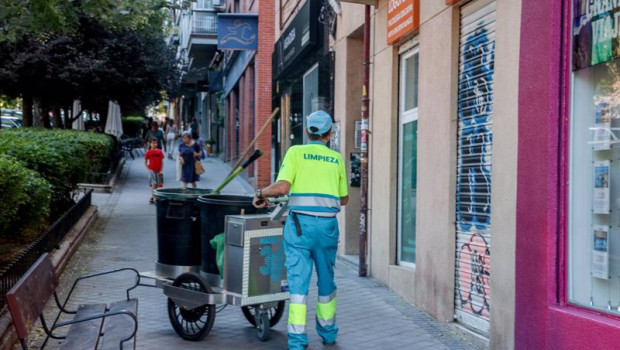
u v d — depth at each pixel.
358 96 10.48
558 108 4.88
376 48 9.15
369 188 9.34
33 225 8.57
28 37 20.59
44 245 8.07
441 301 6.79
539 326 4.96
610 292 4.51
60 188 10.94
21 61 20.78
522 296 5.18
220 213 6.02
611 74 4.52
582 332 4.50
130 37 22.42
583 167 4.76
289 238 5.68
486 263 6.02
